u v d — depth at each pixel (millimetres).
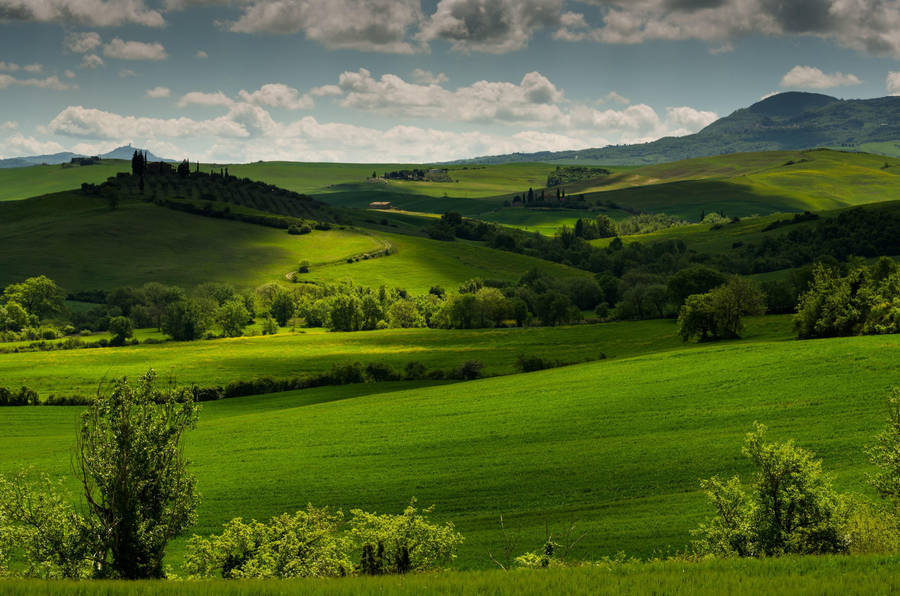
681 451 51219
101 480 21594
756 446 24531
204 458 61719
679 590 15266
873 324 84812
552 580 16938
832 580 15688
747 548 23391
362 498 47500
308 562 23453
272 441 66938
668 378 76375
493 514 42156
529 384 84875
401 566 23812
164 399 23125
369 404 82562
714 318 108562
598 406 68625
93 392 99500
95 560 21312
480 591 16031
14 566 28062
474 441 60781
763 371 71750
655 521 37219
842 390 61156
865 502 27172
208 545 24125
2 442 72312
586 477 47750
